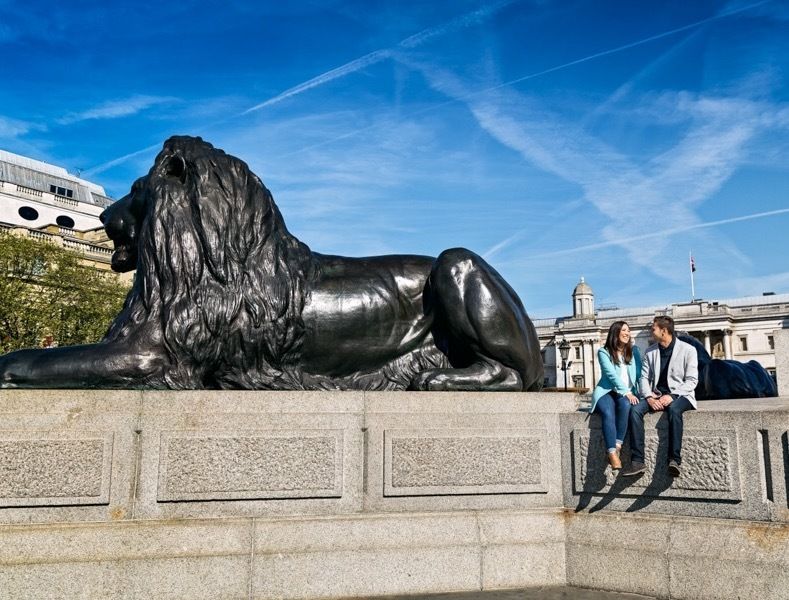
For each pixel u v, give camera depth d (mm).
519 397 5160
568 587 4832
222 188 5340
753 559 4277
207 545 4297
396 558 4582
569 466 5129
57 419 4258
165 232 5199
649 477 4781
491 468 4980
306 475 4605
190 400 4496
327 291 5531
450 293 5492
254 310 5199
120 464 4305
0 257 27219
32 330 27828
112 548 4145
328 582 4438
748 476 4449
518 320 5539
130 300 5262
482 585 4719
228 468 4469
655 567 4566
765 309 71688
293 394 4691
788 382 7910
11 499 4086
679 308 74000
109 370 4824
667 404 4742
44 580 3984
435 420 4930
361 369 5625
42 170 62062
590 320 73438
